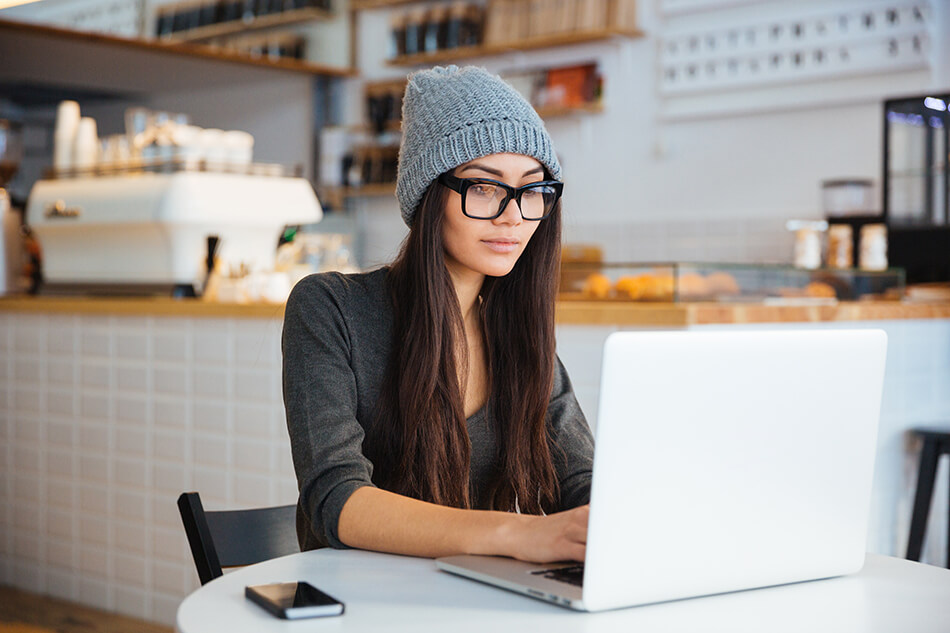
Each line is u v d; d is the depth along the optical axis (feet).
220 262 11.84
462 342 5.09
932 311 11.63
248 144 12.68
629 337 3.34
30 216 13.19
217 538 5.03
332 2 22.31
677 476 3.50
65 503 12.39
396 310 5.07
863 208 15.05
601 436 3.33
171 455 11.41
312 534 4.91
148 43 18.11
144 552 11.64
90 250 12.71
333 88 22.34
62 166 13.19
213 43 23.62
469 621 3.36
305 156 22.12
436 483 4.87
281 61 20.49
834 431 3.91
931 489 10.90
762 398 3.67
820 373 3.82
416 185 4.99
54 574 12.52
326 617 3.38
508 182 4.86
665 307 8.58
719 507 3.62
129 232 12.16
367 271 5.57
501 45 19.51
